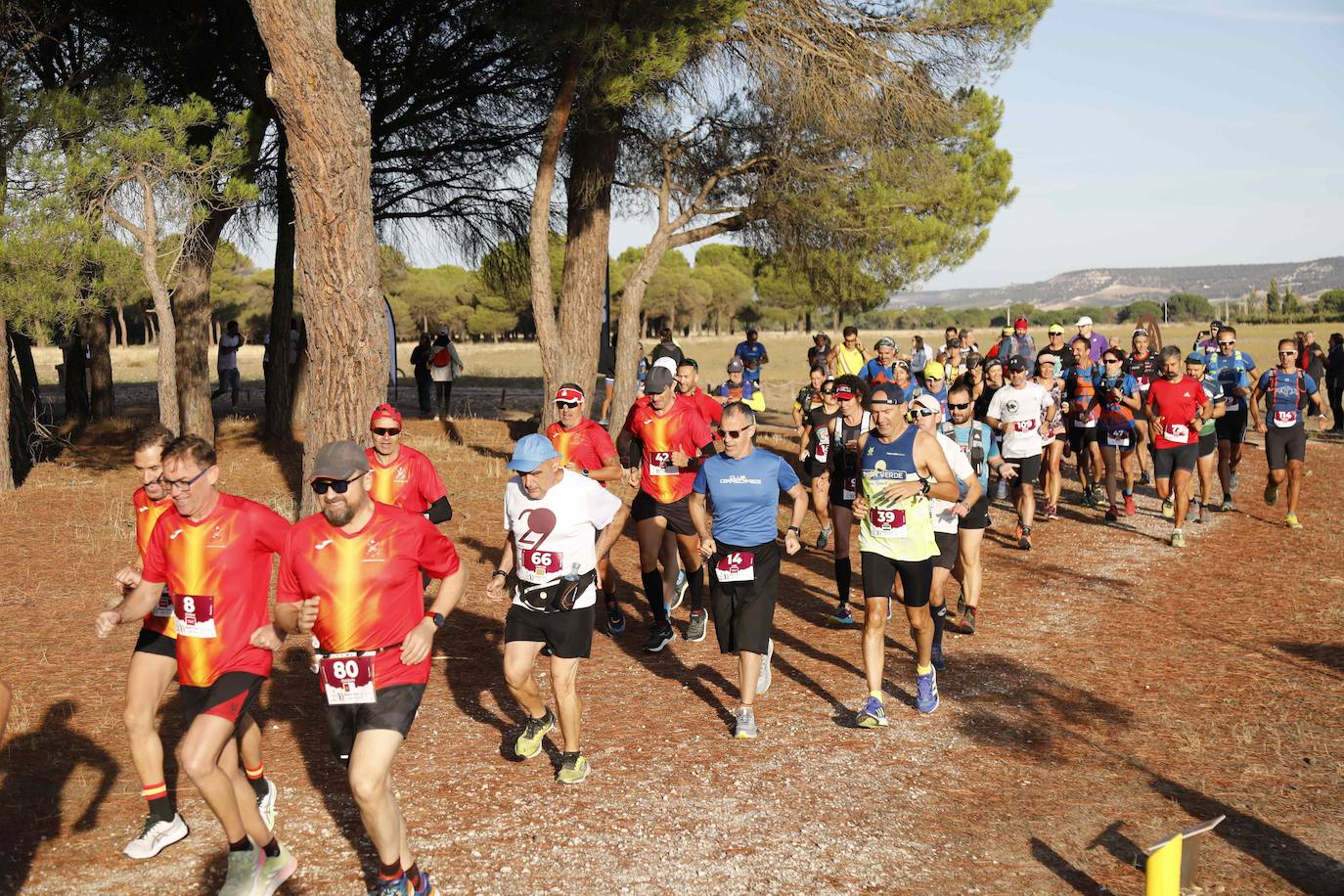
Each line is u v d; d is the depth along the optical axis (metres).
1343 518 13.41
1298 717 6.59
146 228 13.17
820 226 18.48
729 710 6.73
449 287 94.25
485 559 11.02
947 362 16.95
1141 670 7.58
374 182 20.47
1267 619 8.91
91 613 8.80
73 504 13.79
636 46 13.55
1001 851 4.82
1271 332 69.69
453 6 16.94
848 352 17.00
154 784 4.64
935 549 6.57
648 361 18.06
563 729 5.50
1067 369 15.34
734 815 5.17
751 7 15.84
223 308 82.62
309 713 6.53
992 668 7.65
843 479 8.71
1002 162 19.69
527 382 38.34
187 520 4.21
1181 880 4.12
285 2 9.93
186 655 4.24
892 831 5.01
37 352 55.59
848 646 8.26
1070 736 6.31
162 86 16.41
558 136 14.67
